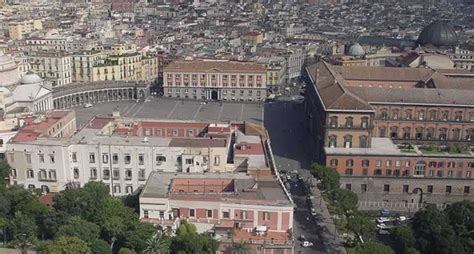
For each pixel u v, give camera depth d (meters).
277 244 172.00
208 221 181.00
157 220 181.25
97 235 172.88
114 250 174.75
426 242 196.38
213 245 168.12
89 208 187.00
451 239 191.62
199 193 189.38
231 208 181.00
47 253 162.00
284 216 179.75
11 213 191.25
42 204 192.25
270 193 187.88
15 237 175.62
